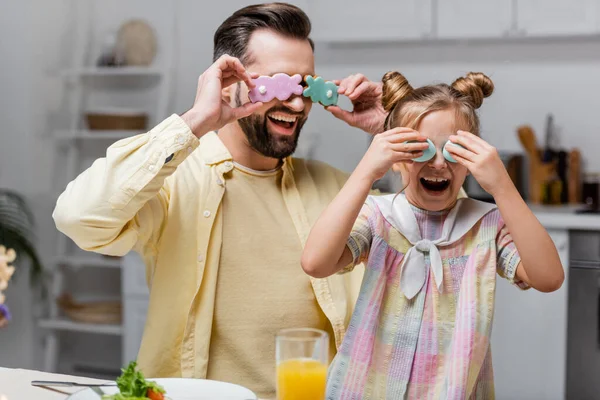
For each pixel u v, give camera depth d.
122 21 3.84
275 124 1.47
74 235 1.37
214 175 1.50
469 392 1.15
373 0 3.51
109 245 1.40
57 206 1.38
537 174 3.46
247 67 1.47
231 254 1.47
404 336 1.19
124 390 0.98
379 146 1.16
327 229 1.17
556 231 2.97
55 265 3.71
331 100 1.53
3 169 3.76
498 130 3.60
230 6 3.71
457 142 1.14
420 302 1.19
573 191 3.43
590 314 2.94
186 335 1.43
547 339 2.99
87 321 3.58
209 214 1.46
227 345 1.46
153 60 3.77
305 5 3.62
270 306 1.47
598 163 3.48
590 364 2.95
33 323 3.73
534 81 3.54
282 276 1.49
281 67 1.46
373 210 1.26
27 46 3.75
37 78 3.77
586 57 3.48
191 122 1.33
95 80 3.90
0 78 3.78
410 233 1.22
